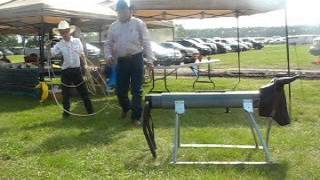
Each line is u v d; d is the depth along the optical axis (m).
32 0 9.04
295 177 3.65
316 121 5.96
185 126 5.71
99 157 4.38
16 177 3.89
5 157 4.52
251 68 16.56
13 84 9.50
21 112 7.22
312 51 20.30
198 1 8.12
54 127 5.88
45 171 4.01
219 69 16.47
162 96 4.10
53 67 10.64
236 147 4.50
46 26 9.95
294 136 5.04
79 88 6.65
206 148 4.57
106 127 5.80
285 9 7.23
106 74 9.13
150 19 10.30
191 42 30.28
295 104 7.36
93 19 9.59
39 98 8.68
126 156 4.41
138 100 5.90
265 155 4.20
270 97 4.02
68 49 6.48
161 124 5.91
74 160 4.29
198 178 3.65
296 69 15.20
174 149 4.12
